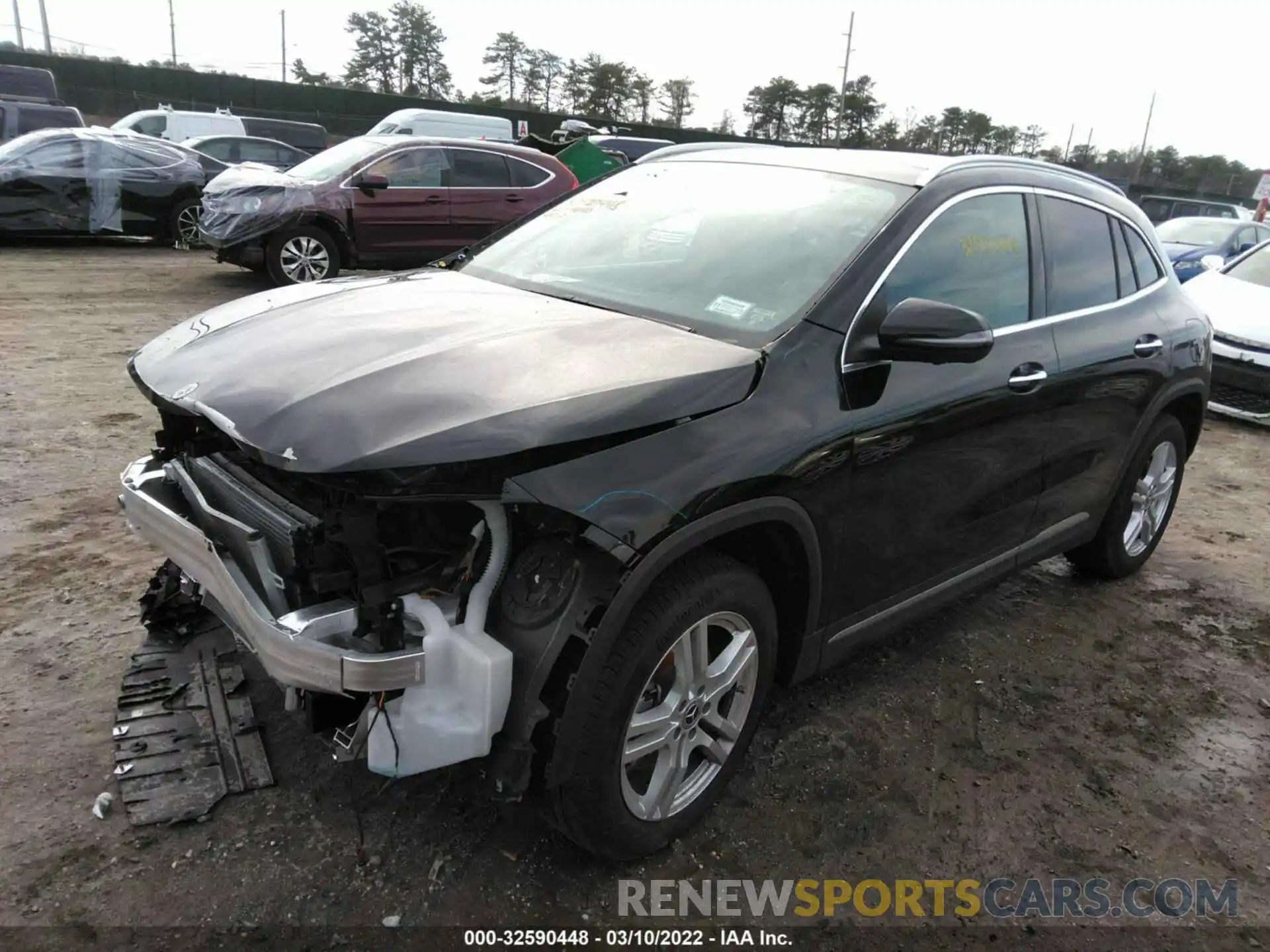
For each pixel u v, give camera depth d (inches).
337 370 87.4
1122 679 142.2
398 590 82.0
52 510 165.6
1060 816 110.3
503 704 80.6
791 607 105.3
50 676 117.3
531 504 78.6
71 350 281.4
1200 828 110.4
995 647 148.8
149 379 98.3
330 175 403.9
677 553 84.4
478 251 144.6
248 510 89.0
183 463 102.8
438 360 88.4
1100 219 149.2
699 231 121.6
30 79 906.1
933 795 111.8
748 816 105.3
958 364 114.3
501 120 854.5
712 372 90.7
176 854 91.6
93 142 473.1
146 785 99.0
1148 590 175.2
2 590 137.0
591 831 88.8
